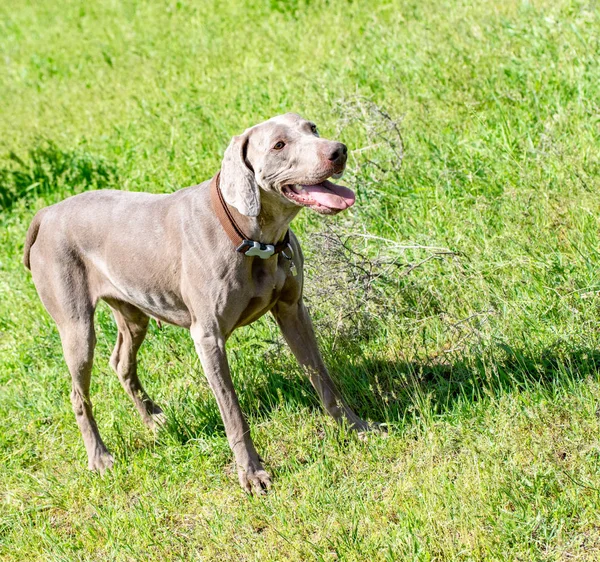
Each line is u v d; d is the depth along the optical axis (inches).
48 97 477.1
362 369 202.8
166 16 535.2
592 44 288.2
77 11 626.2
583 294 193.3
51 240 206.5
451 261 217.5
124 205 199.2
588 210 217.6
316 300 219.9
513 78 290.4
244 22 466.9
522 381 181.8
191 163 315.6
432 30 348.8
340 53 368.5
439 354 201.8
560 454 158.9
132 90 434.9
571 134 253.6
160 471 194.5
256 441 192.2
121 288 199.3
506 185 243.6
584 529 141.4
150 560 166.2
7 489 205.5
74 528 185.2
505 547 140.6
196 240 179.9
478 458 160.1
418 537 146.0
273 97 346.3
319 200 166.2
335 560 151.4
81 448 212.5
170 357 236.2
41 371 249.4
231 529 166.9
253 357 219.9
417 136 275.4
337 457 177.3
